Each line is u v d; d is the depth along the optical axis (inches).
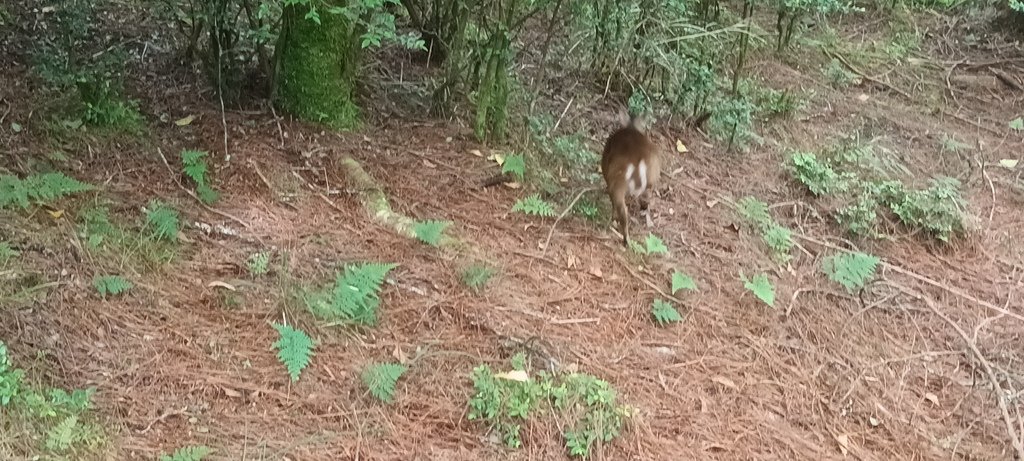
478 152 201.0
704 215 199.3
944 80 297.9
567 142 206.8
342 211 172.7
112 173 165.0
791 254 194.2
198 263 150.1
